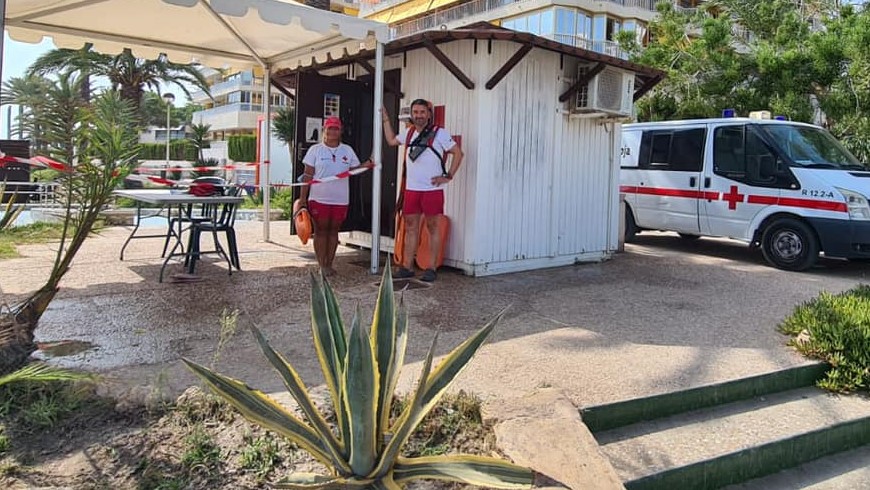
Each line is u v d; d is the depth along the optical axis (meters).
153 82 23.22
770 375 4.01
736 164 8.32
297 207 6.88
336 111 7.81
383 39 6.32
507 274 6.98
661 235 11.36
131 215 10.98
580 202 7.78
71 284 5.88
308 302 5.38
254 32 7.25
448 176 6.39
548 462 2.74
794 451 3.44
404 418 2.37
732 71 13.89
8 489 2.46
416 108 6.32
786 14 15.02
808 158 7.89
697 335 4.78
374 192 6.57
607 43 30.14
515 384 3.66
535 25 30.92
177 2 5.04
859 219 7.18
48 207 5.08
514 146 6.91
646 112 15.22
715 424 3.56
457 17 36.38
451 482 2.68
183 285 5.94
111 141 3.46
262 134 9.61
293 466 2.73
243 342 4.25
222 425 2.99
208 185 6.42
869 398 4.02
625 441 3.31
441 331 4.70
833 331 4.34
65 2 6.17
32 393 3.11
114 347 4.08
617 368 4.00
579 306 5.62
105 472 2.63
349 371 2.17
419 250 6.82
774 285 6.77
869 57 11.91
